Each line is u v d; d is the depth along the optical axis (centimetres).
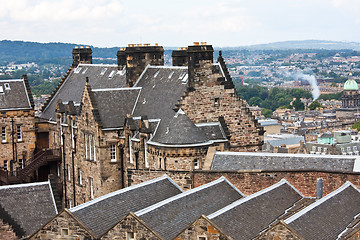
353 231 6116
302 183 8194
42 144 15650
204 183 8756
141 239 6316
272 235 5900
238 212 6681
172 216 6781
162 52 13725
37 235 6769
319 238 6053
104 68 15138
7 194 8606
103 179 12119
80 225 6562
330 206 6881
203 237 6097
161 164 10894
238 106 11688
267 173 8331
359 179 7875
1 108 14925
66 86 16200
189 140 10738
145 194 7731
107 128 12094
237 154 9431
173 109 11388
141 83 13238
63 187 13975
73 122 13325
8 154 15038
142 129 11338
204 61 11312
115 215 7006
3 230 7731
